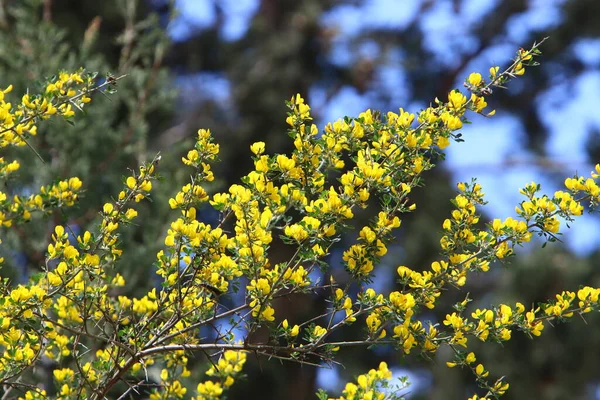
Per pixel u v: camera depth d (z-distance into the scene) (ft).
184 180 31.53
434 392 50.83
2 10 32.07
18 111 14.38
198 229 13.74
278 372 49.14
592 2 60.85
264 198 13.44
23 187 27.55
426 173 55.72
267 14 60.44
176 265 14.03
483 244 14.21
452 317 14.28
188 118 54.29
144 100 31.01
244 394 48.78
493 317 14.42
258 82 55.42
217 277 13.84
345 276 50.88
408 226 55.67
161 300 14.38
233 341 15.76
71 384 15.72
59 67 29.66
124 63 31.37
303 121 14.07
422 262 53.26
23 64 30.17
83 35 45.73
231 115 55.52
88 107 30.01
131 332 14.48
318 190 14.16
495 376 47.11
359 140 14.37
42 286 14.34
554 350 46.24
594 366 46.44
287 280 13.67
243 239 13.42
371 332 14.17
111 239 14.11
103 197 29.43
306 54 57.41
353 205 13.83
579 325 46.32
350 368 52.11
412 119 14.14
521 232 13.94
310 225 13.24
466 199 14.49
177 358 16.40
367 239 13.94
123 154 30.17
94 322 15.48
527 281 47.44
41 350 15.70
